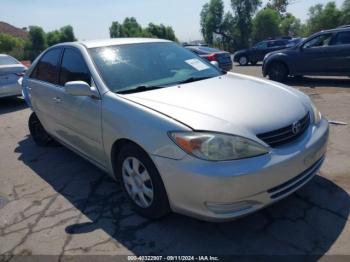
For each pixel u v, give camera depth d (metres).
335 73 9.45
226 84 3.51
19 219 3.36
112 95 3.25
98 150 3.54
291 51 10.17
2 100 10.19
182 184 2.58
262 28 54.19
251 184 2.49
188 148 2.53
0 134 6.49
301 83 10.04
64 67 4.16
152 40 4.26
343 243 2.64
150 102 3.01
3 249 2.91
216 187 2.45
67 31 50.88
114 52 3.79
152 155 2.73
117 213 3.31
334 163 3.98
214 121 2.62
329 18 53.53
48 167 4.61
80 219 3.27
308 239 2.72
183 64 4.00
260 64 21.45
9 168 4.69
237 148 2.50
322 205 3.14
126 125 2.96
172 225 3.03
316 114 3.24
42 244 2.93
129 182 3.20
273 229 2.87
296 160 2.67
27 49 46.91
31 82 4.98
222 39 56.78
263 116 2.74
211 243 2.78
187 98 3.04
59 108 4.12
